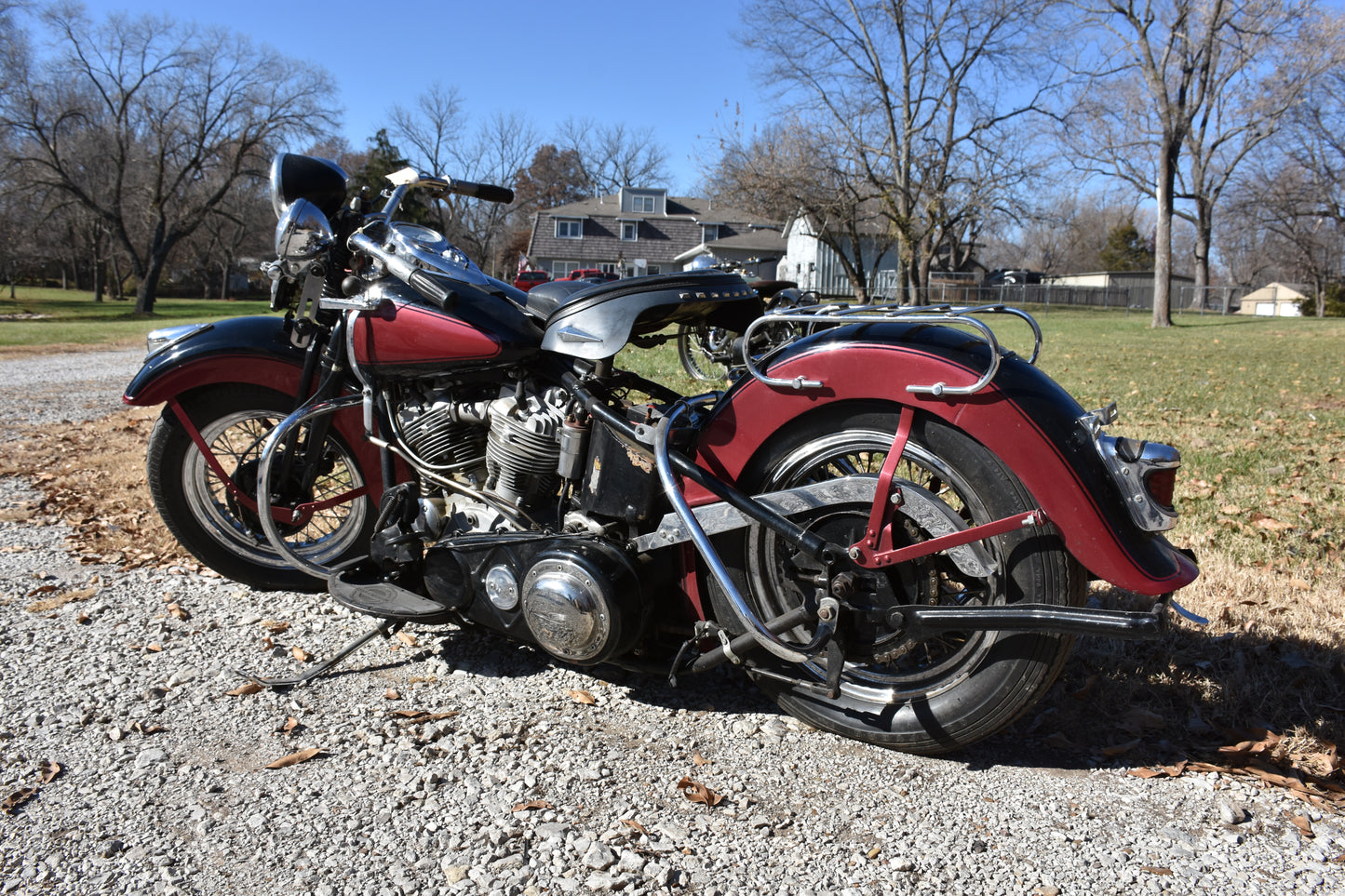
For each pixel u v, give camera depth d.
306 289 3.19
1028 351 16.81
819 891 1.96
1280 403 8.81
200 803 2.27
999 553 2.30
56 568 3.92
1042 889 1.97
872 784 2.38
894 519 2.43
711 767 2.45
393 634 3.05
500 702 2.79
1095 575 2.20
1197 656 3.02
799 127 35.25
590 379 2.71
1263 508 4.66
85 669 2.97
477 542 2.73
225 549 3.60
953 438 2.30
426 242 2.97
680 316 2.79
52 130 47.19
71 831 2.16
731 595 2.39
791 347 2.53
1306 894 1.95
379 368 2.97
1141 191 39.69
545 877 2.00
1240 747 2.49
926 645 2.66
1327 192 48.94
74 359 15.21
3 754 2.48
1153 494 2.17
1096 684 2.85
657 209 63.72
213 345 3.40
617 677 2.96
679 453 2.58
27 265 57.00
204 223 64.38
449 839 2.12
